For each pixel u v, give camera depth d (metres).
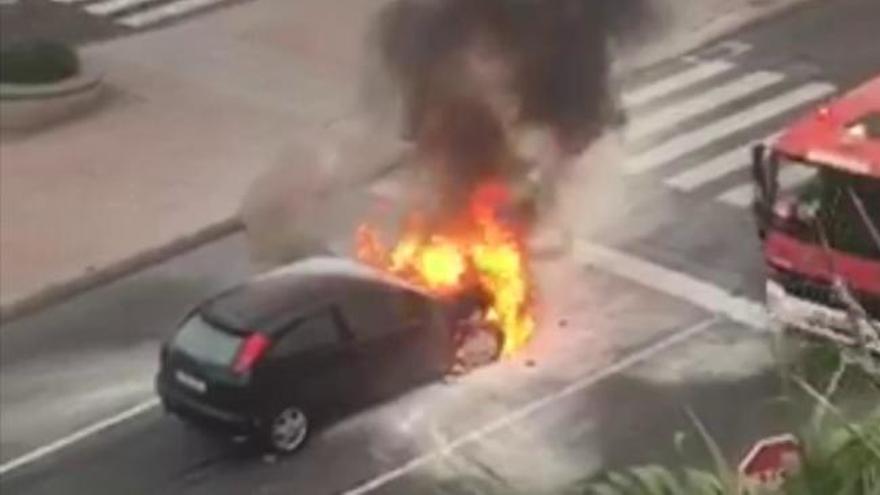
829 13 72.00
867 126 41.62
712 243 52.06
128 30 69.00
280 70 64.50
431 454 40.84
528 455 40.75
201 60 65.75
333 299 41.94
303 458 40.81
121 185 56.06
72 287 50.50
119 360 46.88
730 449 39.50
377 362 42.16
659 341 46.31
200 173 56.75
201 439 42.09
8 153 58.22
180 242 53.00
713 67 66.38
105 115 60.91
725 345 45.75
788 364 12.43
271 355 40.34
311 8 68.69
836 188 40.78
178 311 49.47
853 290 40.19
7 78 59.69
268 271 49.31
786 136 42.31
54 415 44.03
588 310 47.97
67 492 40.34
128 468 41.22
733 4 71.00
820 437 8.70
